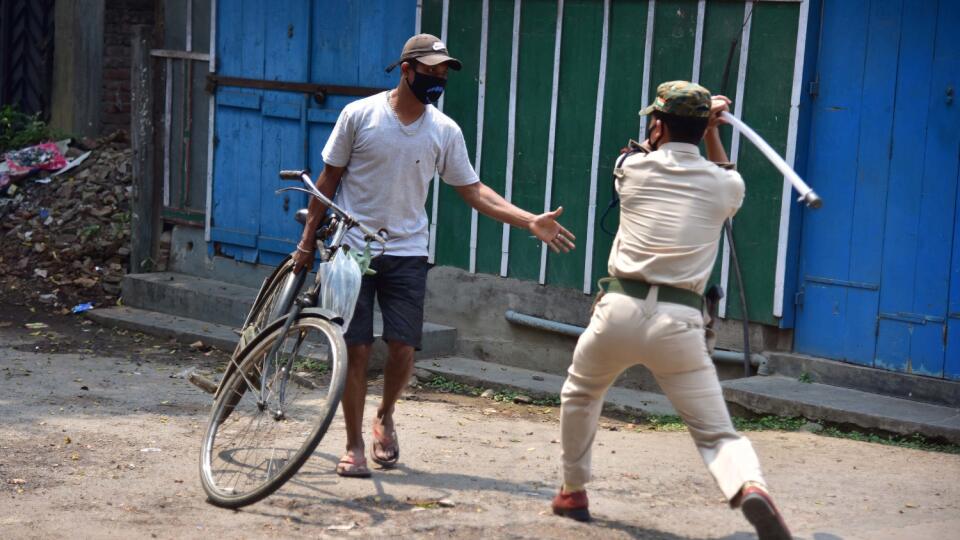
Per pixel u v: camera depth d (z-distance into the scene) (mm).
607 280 8789
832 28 14039
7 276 21359
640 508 9812
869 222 13898
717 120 8961
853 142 13969
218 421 10344
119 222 22422
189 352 17922
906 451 12125
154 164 21344
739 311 14773
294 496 9875
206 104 20641
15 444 11531
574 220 16219
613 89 15711
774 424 13344
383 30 17953
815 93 14203
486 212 10633
